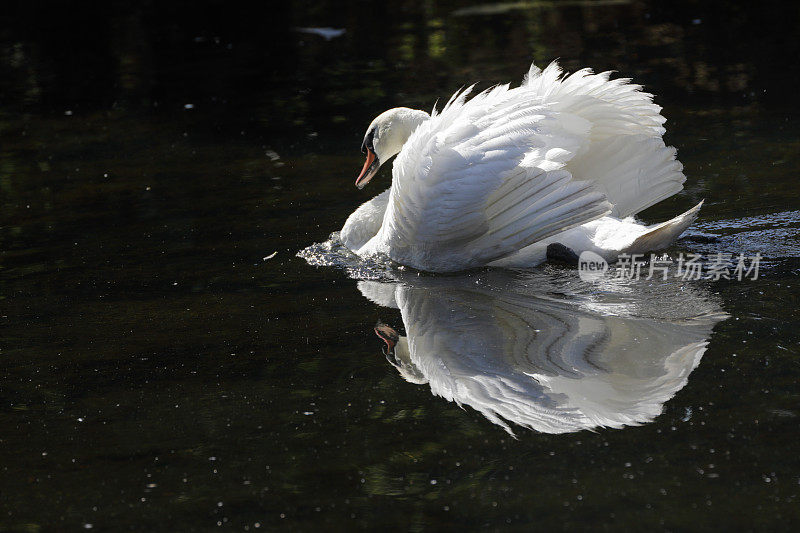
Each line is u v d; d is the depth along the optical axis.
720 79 20.84
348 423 7.94
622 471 6.89
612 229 11.30
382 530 6.40
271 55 27.56
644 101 11.87
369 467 7.22
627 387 8.16
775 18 26.81
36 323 10.77
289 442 7.70
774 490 6.52
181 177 17.02
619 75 22.08
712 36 25.38
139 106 22.98
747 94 19.42
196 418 8.24
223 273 12.07
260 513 6.73
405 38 28.67
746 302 9.84
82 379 9.23
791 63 21.62
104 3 36.41
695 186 14.16
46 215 15.29
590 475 6.87
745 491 6.53
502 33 28.17
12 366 9.65
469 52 26.12
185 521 6.71
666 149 12.09
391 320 10.11
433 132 11.63
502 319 9.93
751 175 14.41
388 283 11.46
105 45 30.20
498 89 11.84
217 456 7.58
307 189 15.78
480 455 7.27
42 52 29.81
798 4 28.20
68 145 19.95
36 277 12.38
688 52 23.78
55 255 13.24
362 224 13.04
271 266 12.26
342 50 27.70
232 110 21.95
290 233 13.58
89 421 8.36
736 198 13.43
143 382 9.05
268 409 8.30
